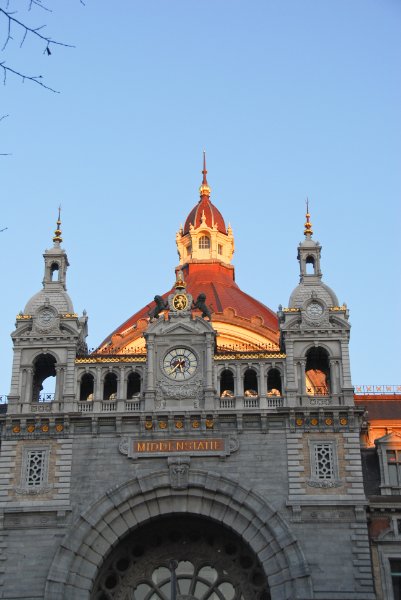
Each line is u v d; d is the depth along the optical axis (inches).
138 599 3046.3
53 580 2903.5
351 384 3176.7
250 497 3006.9
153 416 3117.6
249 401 3161.9
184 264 4778.5
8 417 3139.8
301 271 3435.0
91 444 3107.8
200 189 5211.6
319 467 3048.7
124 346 3973.9
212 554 3088.1
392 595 2910.9
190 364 3223.4
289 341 3253.0
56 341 3272.6
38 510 2999.5
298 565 2896.2
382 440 3179.1
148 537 3112.7
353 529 2950.3
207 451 3073.3
